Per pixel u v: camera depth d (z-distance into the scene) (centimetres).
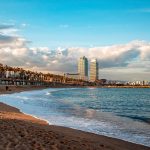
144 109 4356
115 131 1870
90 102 6200
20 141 1086
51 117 2636
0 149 937
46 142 1131
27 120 2042
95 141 1405
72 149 1073
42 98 6906
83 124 2197
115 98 8688
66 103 5247
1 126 1443
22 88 16712
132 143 1467
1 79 19238
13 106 3906
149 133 1795
